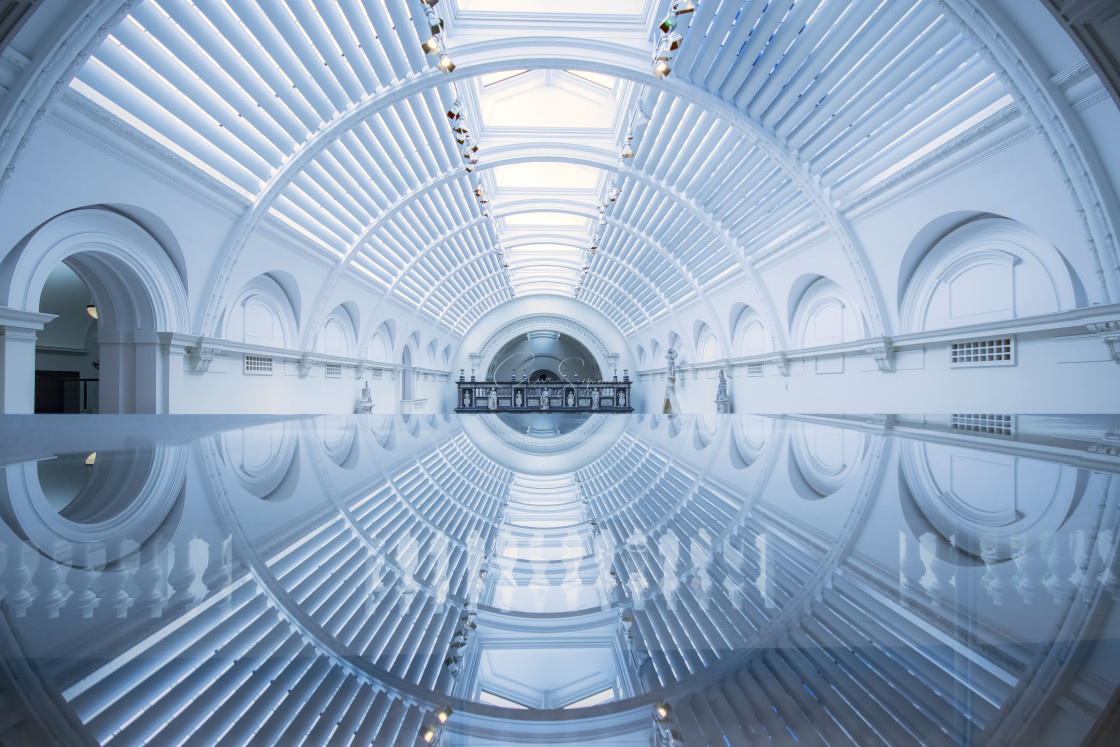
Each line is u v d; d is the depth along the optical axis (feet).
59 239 24.13
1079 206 22.67
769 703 1.45
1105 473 6.31
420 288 67.36
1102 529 3.87
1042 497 4.99
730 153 36.35
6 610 2.38
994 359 29.22
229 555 3.38
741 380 59.26
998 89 23.27
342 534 4.02
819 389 44.45
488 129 42.96
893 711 1.43
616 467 9.04
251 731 1.30
